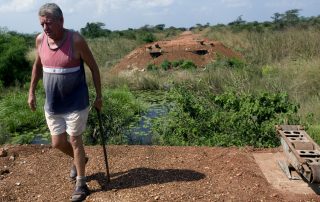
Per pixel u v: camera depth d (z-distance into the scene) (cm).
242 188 397
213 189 396
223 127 646
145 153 497
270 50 2098
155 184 410
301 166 368
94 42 3184
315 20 4166
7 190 414
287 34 2252
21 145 534
